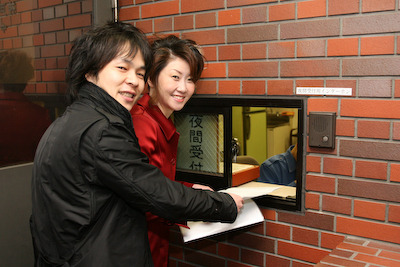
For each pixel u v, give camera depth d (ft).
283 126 8.48
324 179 5.29
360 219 5.08
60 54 7.02
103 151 3.14
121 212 3.41
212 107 6.12
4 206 6.09
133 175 3.26
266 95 5.62
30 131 6.67
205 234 4.65
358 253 4.55
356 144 5.01
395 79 4.69
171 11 6.34
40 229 3.40
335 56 5.04
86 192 3.22
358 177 5.05
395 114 4.72
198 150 6.44
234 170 6.19
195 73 4.74
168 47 4.61
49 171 3.26
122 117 3.54
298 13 5.23
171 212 3.47
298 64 5.31
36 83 6.73
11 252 6.20
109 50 3.43
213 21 5.94
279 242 5.78
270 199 5.81
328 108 5.16
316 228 5.43
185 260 6.86
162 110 4.85
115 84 3.50
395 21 4.61
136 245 3.51
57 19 6.91
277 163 6.66
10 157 6.35
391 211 4.86
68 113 3.44
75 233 3.26
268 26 5.48
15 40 6.53
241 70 5.78
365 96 4.90
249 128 7.95
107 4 6.98
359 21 4.83
